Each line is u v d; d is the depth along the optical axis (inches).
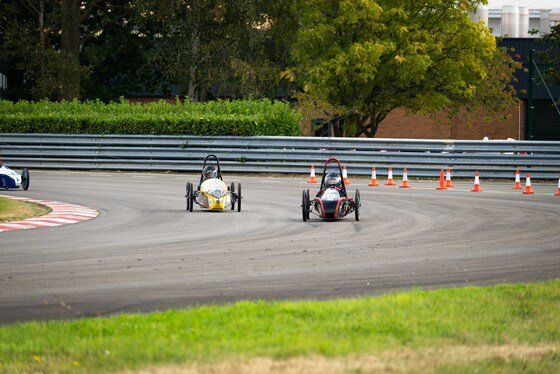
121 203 2583.7
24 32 5364.2
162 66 5684.1
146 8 5300.2
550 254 1594.5
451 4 4933.6
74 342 828.0
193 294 1163.3
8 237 1795.0
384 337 849.5
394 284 1254.3
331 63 4788.4
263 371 722.8
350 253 1582.2
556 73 5187.0
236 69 5167.3
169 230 1939.0
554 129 6240.2
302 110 4655.5
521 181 3683.6
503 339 865.5
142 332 864.3
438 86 5172.2
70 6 5359.3
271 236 1840.6
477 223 2133.4
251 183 3380.9
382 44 4746.6
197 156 3858.3
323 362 751.1
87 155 3939.5
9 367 751.7
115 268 1387.8
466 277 1325.0
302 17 5044.3
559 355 813.9
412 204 2623.0
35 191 2928.2
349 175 3730.3
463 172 3686.0
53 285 1230.3
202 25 5403.5
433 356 787.4
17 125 4097.0
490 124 6387.8
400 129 6515.8
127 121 4018.2
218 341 821.9
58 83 5241.1
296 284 1246.9
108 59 6048.2
